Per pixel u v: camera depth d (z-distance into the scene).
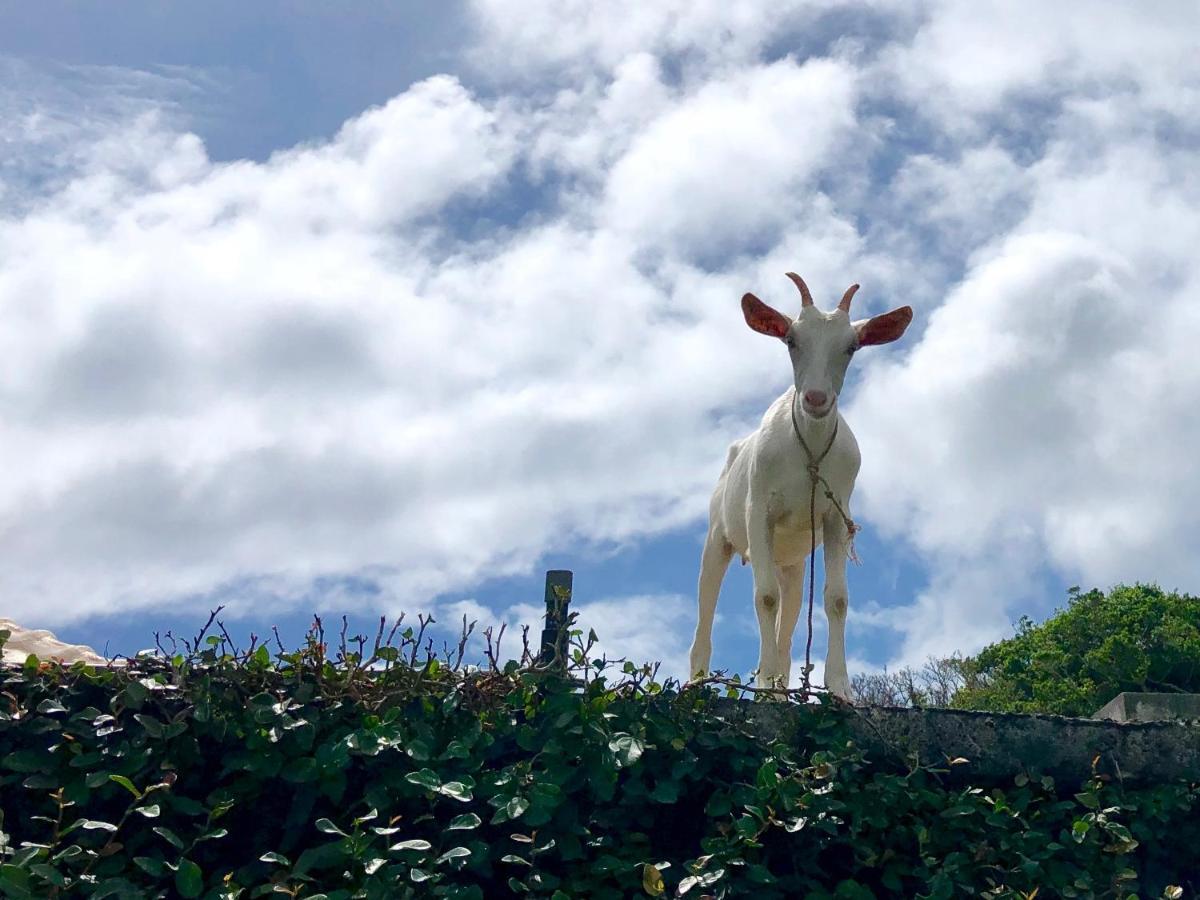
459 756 2.61
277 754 2.60
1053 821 2.77
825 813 2.66
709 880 2.52
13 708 2.58
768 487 3.61
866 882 2.71
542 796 2.57
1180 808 2.78
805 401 3.38
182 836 2.54
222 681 2.65
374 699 2.69
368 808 2.60
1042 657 8.36
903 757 2.79
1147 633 8.16
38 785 2.52
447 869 2.56
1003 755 2.81
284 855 2.54
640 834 2.63
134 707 2.60
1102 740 2.83
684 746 2.73
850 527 3.59
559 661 2.79
